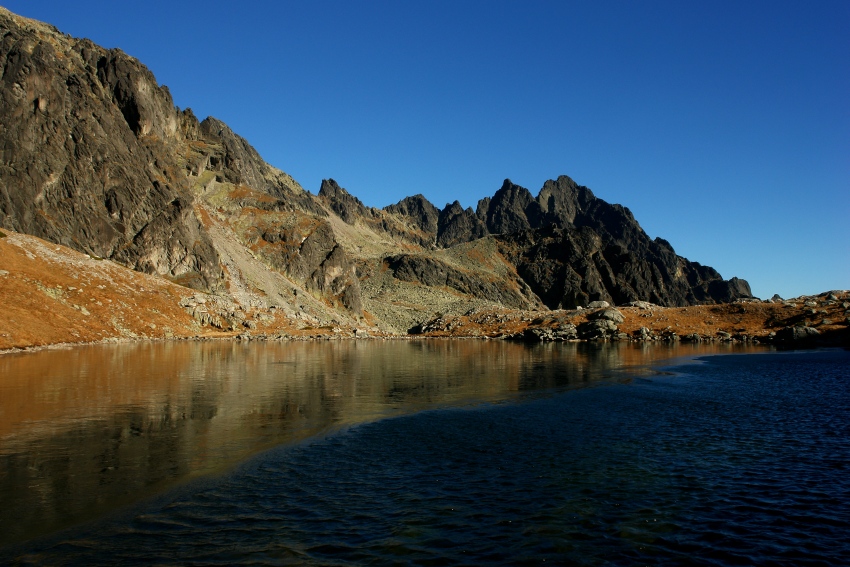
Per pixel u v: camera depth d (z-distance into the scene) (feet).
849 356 222.07
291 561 40.78
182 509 50.39
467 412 100.32
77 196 377.71
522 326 431.84
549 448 74.13
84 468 60.75
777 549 44.09
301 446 73.67
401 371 172.65
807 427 86.22
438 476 61.72
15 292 256.52
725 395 120.37
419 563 40.81
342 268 648.38
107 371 148.97
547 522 48.93
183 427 82.43
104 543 42.86
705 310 396.16
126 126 458.09
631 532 46.93
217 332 357.20
